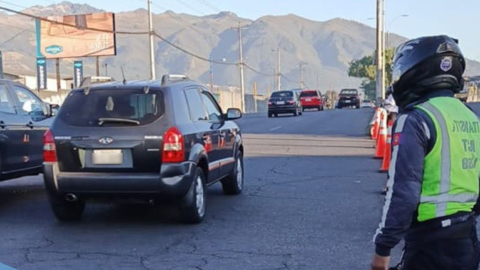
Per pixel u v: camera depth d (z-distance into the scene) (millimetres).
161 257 6711
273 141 21328
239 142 10438
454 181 2961
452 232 2957
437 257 2977
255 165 14633
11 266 6410
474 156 3029
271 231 7824
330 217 8609
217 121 9531
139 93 7895
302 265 6398
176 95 8109
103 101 7914
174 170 7609
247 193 10562
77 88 8148
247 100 81812
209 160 8656
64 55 53031
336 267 6320
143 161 7621
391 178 2984
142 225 8195
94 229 7996
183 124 7941
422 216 2979
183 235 7641
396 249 6863
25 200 10141
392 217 2934
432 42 3082
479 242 3199
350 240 7355
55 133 7820
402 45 3254
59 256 6773
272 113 40188
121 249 7027
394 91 3217
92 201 7879
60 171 7805
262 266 6375
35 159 9984
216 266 6379
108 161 7684
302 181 11945
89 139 7688
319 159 15781
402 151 2951
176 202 7926
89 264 6480
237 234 7680
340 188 11047
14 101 9711
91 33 52562
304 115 41094
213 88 69438
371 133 22250
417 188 2928
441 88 3102
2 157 9195
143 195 7668
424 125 2957
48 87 63312
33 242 7355
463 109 3090
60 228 8062
